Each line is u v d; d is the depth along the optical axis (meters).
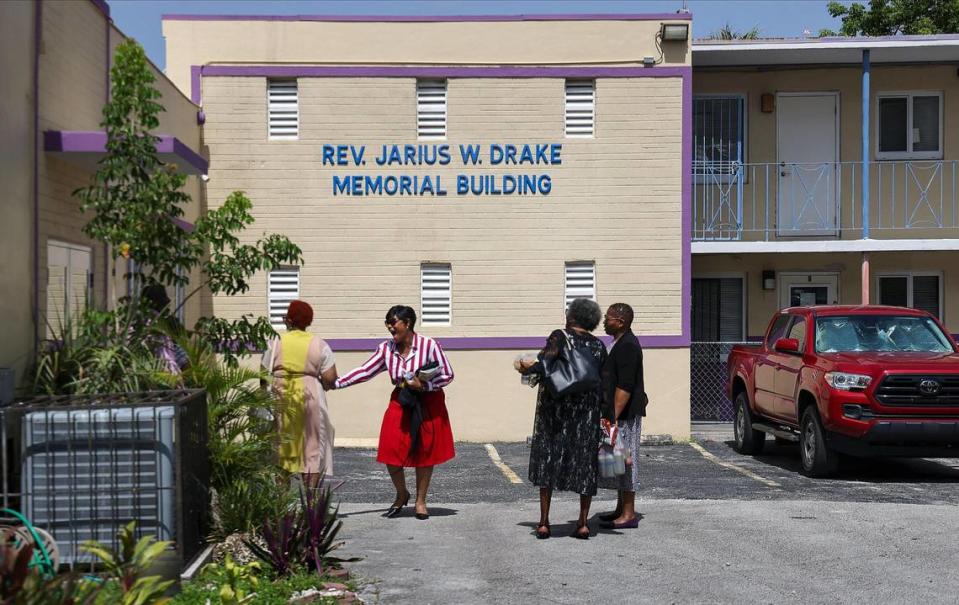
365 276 17.16
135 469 6.77
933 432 12.35
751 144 19.53
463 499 11.51
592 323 8.73
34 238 9.56
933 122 19.48
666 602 6.98
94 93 11.43
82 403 7.02
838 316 14.24
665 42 17.33
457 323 17.20
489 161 17.25
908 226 19.20
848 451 12.65
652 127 17.33
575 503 11.09
